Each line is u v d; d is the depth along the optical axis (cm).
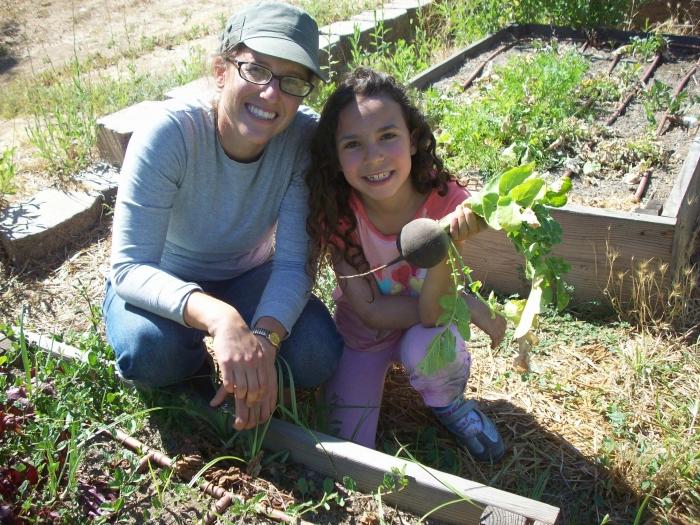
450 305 114
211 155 122
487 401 147
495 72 260
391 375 153
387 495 116
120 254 120
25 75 356
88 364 136
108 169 226
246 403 115
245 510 111
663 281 165
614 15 316
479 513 109
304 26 115
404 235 108
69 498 115
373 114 118
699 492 126
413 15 360
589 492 127
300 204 128
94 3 444
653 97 237
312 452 120
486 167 203
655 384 150
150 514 114
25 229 192
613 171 204
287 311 121
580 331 166
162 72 333
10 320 172
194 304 115
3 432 119
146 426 130
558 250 171
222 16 409
